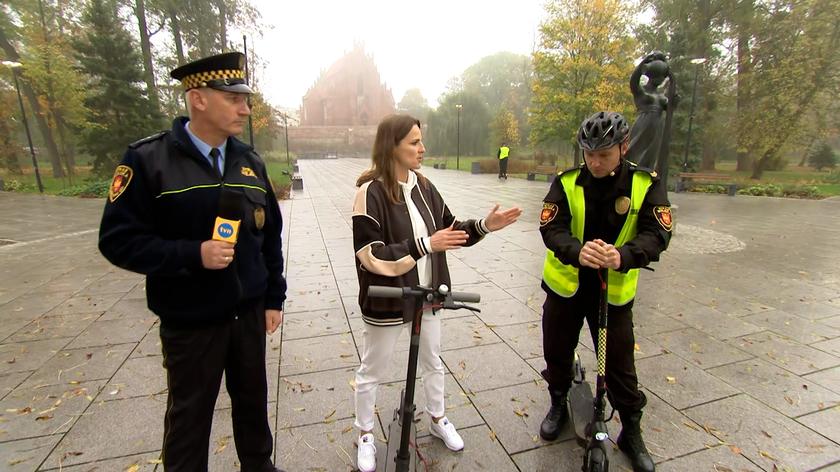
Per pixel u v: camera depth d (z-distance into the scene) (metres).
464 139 50.56
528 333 3.71
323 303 4.46
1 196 15.62
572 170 2.15
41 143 35.19
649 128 6.26
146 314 4.26
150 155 1.52
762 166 22.94
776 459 2.25
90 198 15.23
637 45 21.58
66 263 6.30
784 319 4.00
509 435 2.45
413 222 2.03
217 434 2.46
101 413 2.67
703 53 23.55
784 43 21.11
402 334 3.67
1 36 21.69
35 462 2.25
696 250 6.71
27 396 2.85
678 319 4.00
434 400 2.31
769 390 2.86
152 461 2.26
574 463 2.23
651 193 1.97
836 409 2.65
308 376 3.06
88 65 19.11
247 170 1.78
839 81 20.03
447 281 2.15
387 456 2.08
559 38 20.78
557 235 2.06
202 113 1.59
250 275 1.78
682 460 2.25
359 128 67.94
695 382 2.95
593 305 2.22
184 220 1.55
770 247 6.90
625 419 2.20
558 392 2.39
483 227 2.06
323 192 15.30
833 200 14.04
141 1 23.25
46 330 3.88
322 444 2.38
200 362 1.67
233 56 1.60
